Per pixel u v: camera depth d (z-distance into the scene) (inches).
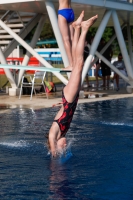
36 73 563.8
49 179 217.2
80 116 415.5
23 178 218.7
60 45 510.0
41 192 198.2
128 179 218.5
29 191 199.6
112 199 190.2
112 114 428.8
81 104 506.9
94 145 291.7
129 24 748.0
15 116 407.8
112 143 298.2
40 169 235.1
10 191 199.5
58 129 261.6
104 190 201.6
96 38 560.4
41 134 326.0
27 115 414.3
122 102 528.4
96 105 499.2
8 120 385.1
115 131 340.8
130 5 604.7
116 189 203.3
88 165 243.6
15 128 348.5
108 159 256.5
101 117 409.1
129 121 386.6
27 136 319.0
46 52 1024.9
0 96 583.2
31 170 233.0
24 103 505.7
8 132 332.8
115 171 232.4
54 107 471.2
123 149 281.1
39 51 1045.8
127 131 341.4
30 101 525.3
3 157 260.4
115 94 629.6
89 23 249.0
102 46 737.6
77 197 192.2
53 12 507.5
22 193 197.0
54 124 262.4
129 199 190.2
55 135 262.4
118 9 587.2
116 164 246.2
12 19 674.8
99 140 307.4
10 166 240.5
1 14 713.6
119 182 213.6
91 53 553.3
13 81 593.9
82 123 375.9
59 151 262.7
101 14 647.1
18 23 681.0
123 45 608.7
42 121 381.1
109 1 565.3
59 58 992.9
